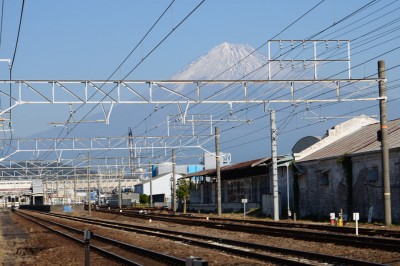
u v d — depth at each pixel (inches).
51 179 5319.9
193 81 1205.1
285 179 2235.5
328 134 2183.8
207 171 3309.5
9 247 1250.0
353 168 1780.3
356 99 1311.5
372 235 1120.8
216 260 817.5
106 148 2239.2
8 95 1148.5
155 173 5679.1
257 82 1237.1
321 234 1101.7
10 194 5880.9
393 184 1589.6
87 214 3629.4
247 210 2615.7
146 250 946.1
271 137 1790.1
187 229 1590.8
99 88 1184.2
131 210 3604.8
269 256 779.4
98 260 898.1
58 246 1201.4
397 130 1809.8
